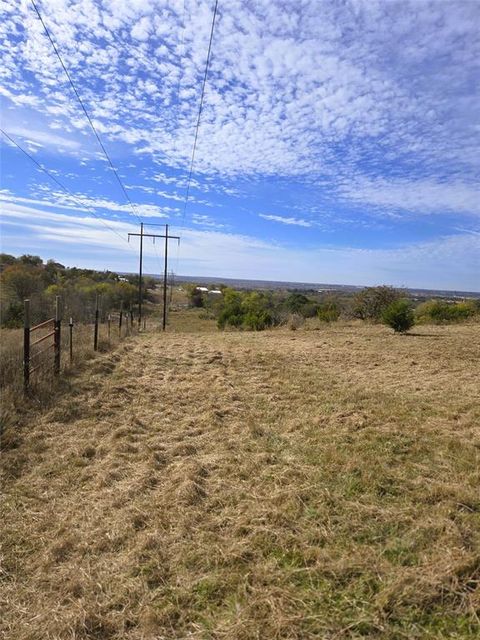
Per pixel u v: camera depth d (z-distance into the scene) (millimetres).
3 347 9289
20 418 5863
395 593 2455
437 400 6742
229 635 2279
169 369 10234
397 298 25969
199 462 4543
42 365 8125
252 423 5719
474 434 5133
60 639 2311
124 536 3258
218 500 3746
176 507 3643
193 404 7047
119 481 4281
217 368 10211
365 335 17312
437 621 2301
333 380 8539
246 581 2695
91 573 2863
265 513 3436
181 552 3033
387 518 3285
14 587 2768
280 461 4520
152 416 6402
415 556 2822
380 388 7793
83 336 13992
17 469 4496
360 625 2287
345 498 3631
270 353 12484
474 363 10219
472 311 24672
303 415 6125
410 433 5160
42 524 3471
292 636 2244
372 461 4336
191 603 2561
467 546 2889
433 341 14422
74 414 6316
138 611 2520
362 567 2717
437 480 3924
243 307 31531
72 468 4559
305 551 2920
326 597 2506
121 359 11383
